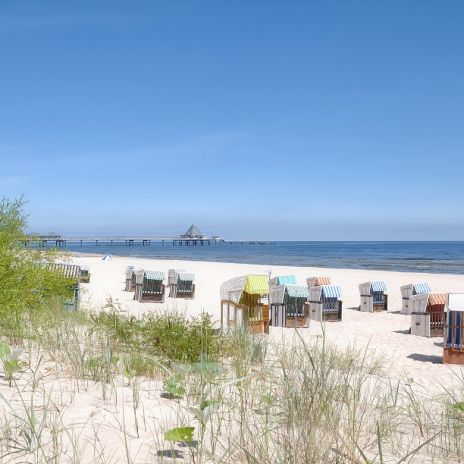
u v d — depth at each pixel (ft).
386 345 36.19
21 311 23.09
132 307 52.70
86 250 475.31
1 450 8.41
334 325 46.34
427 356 32.37
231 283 38.70
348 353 22.12
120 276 96.63
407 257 262.88
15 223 28.89
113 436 9.53
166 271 115.55
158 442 9.30
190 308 55.06
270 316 45.37
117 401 12.09
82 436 9.40
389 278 98.43
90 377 14.39
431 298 41.27
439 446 11.05
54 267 32.07
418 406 14.70
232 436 9.81
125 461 8.34
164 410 11.62
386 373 23.09
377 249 470.39
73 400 11.84
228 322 34.12
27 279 26.58
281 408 11.69
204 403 10.34
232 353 19.56
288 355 19.13
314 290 49.98
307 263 194.59
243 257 274.98
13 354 13.52
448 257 260.42
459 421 13.33
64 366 15.48
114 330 22.56
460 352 29.45
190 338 20.52
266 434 9.21
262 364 16.80
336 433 9.68
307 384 11.56
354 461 8.59
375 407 13.99
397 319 51.03
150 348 21.08
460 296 30.17
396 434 11.80
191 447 9.05
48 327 21.70
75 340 19.20
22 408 10.84
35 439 8.59
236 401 12.41
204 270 121.39
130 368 16.11
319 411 10.52
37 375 14.10
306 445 8.62
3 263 25.05
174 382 13.39
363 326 45.85
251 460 8.44
